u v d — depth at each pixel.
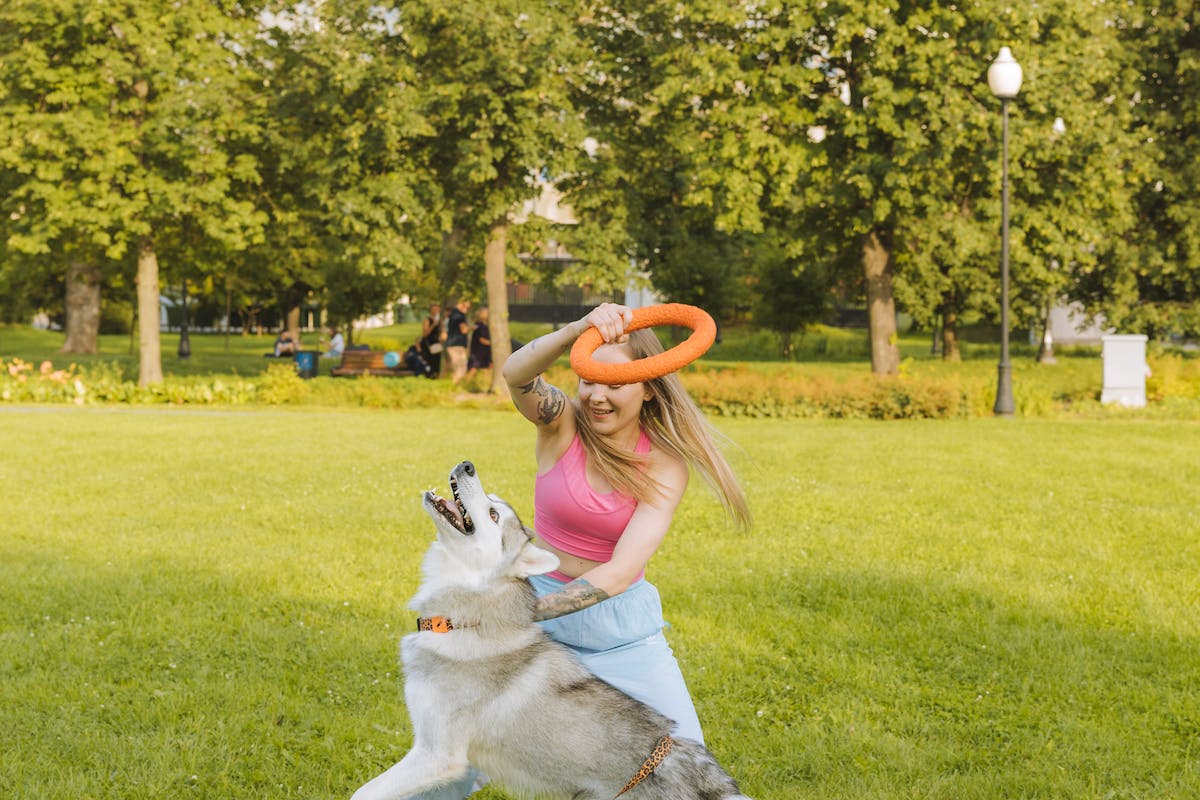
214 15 25.09
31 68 24.09
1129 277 33.41
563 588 3.89
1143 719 5.72
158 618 7.23
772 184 25.58
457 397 25.02
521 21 23.72
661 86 24.89
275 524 10.41
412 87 24.19
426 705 3.64
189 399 24.50
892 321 27.45
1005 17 23.08
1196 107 32.12
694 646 6.88
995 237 25.84
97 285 42.75
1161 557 9.13
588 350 3.60
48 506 11.18
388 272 24.94
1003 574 8.61
